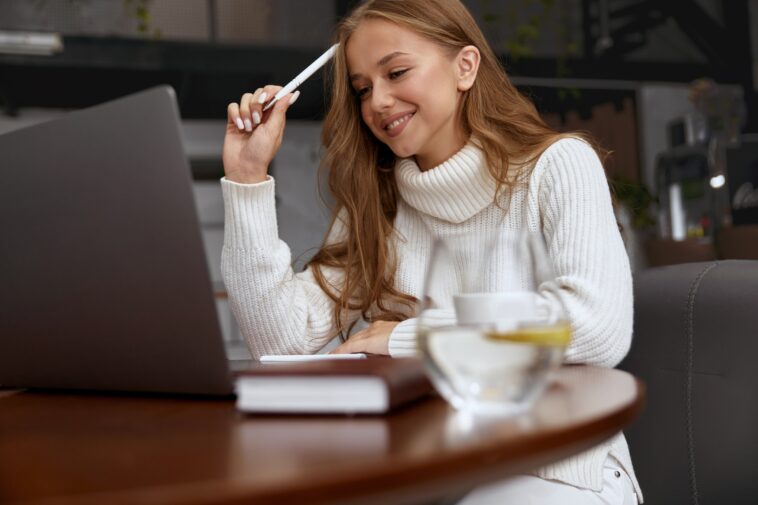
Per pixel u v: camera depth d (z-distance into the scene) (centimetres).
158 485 46
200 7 552
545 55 612
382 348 121
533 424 57
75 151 81
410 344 119
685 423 123
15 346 94
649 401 127
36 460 56
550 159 138
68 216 83
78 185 81
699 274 127
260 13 559
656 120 678
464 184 144
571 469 107
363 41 143
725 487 118
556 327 61
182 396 85
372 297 153
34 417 77
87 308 84
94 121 79
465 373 62
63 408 83
